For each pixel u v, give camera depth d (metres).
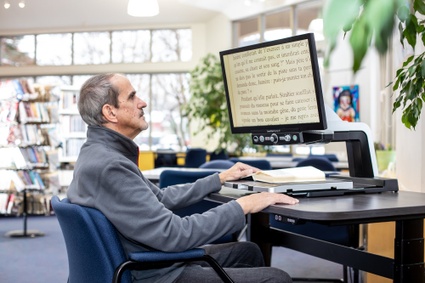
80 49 12.80
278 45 1.70
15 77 12.98
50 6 11.04
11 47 12.96
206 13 11.67
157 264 1.52
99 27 12.62
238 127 1.98
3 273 4.34
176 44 12.45
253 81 1.85
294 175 1.69
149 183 2.00
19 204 7.21
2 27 12.58
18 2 10.68
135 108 1.81
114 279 1.45
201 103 8.62
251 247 2.11
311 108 1.66
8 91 6.61
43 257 5.02
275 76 1.75
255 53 1.80
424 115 2.81
